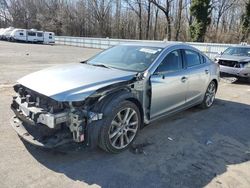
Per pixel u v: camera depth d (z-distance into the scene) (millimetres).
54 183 3215
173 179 3445
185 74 5215
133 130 4172
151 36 50844
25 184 3162
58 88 3580
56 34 57094
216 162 3955
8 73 10289
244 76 10312
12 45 31359
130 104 3996
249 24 30406
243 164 3951
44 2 62156
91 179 3340
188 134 4926
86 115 3557
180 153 4152
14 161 3611
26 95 3867
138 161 3828
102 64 4801
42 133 3582
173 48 5074
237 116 6191
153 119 4648
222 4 43562
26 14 66188
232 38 33938
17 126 3941
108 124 3707
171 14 43844
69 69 4355
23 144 4074
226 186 3373
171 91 4855
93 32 56875
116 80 3916
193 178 3496
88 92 3551
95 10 55125
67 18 56875
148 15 46812
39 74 4148
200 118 5887
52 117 3385
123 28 54875
